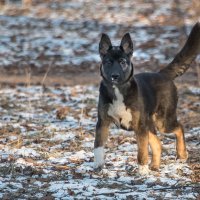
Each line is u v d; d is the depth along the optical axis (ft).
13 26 135.33
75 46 112.88
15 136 48.21
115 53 39.09
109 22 139.03
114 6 161.79
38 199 33.40
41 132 49.34
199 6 150.61
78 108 59.93
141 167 38.52
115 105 38.83
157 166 39.63
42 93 69.15
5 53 105.60
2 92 69.87
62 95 67.62
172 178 37.37
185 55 43.32
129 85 38.68
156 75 42.22
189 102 62.28
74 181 36.76
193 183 36.04
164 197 33.37
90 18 145.28
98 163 38.88
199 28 43.32
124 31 127.54
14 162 40.75
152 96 40.83
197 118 55.21
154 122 42.16
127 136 48.34
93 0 171.32
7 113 57.47
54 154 42.73
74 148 44.78
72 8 160.45
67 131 50.19
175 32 123.24
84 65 94.79
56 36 122.93
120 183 36.42
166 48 106.22
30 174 38.22
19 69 91.50
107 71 38.83
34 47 111.75
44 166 40.16
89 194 34.09
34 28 133.18
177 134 42.39
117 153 43.55
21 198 33.65
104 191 34.53
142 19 141.69
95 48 110.52
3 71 89.51
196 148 45.09
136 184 36.22
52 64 95.66
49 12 154.40
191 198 33.22
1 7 160.66
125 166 40.14
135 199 33.06
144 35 121.49
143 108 39.24
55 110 59.00
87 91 69.97
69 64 95.81
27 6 163.84
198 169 39.40
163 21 137.69
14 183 36.14
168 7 156.76
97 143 39.22
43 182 36.52
